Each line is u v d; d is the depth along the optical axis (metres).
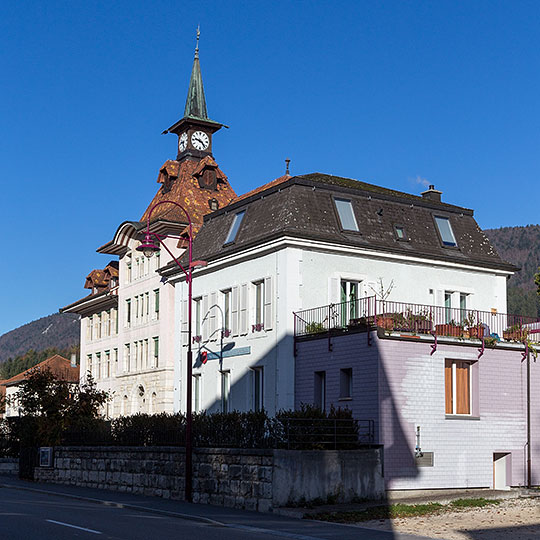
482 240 34.03
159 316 43.41
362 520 19.11
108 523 16.11
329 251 29.59
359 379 24.88
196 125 51.72
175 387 35.25
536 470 26.66
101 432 30.31
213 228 34.47
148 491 26.12
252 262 30.91
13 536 13.17
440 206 33.66
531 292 185.38
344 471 22.05
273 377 28.78
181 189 48.38
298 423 22.11
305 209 29.73
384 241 30.70
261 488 20.88
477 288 33.06
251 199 32.47
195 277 34.81
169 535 14.36
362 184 35.00
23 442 35.66
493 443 25.84
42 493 26.70
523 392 26.86
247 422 22.80
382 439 23.66
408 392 24.47
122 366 48.06
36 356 158.12
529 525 18.28
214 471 22.88
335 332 26.27
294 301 28.70
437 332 25.56
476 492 24.42
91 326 56.16
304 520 19.08
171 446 25.28
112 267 53.72
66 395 35.94
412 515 20.08
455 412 25.52
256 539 14.39
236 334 31.39
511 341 26.83
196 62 54.53
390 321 24.56
